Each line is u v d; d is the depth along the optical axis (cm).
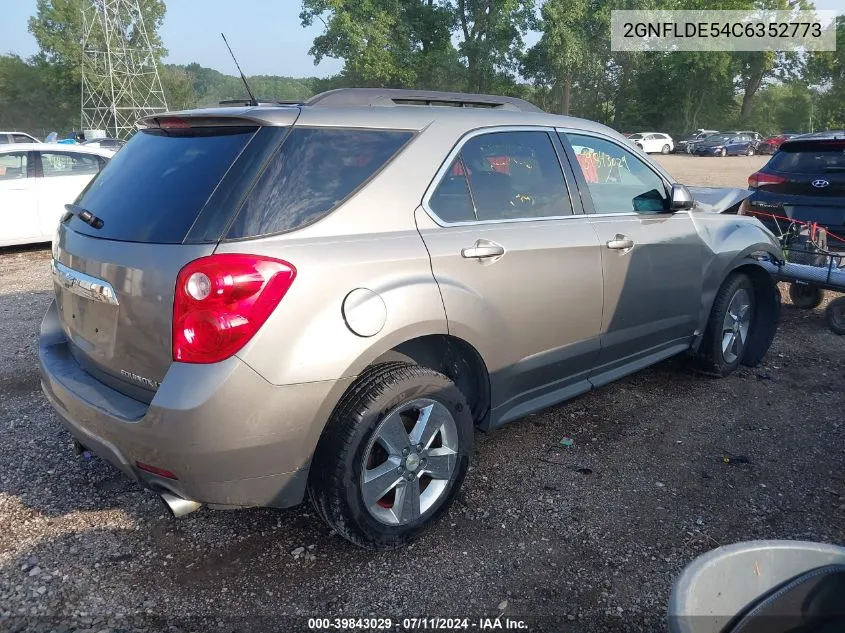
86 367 280
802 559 165
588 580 265
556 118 362
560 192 348
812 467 353
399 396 262
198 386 225
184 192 249
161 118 283
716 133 4250
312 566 272
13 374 477
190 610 247
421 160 288
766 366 503
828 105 5750
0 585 257
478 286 293
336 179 263
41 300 700
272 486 246
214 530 295
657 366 500
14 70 6831
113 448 247
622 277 366
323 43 3731
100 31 5556
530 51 3925
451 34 3916
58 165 1009
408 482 278
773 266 585
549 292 326
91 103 5878
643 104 5453
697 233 420
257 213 240
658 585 262
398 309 260
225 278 226
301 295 238
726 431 394
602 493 327
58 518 302
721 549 161
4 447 366
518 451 370
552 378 347
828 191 688
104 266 253
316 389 241
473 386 319
